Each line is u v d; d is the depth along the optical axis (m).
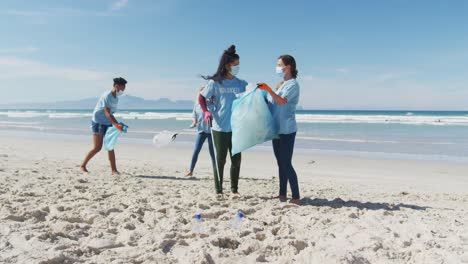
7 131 23.69
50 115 57.81
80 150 12.73
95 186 5.80
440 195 6.29
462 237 3.55
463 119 34.50
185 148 13.87
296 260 2.86
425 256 2.97
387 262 2.93
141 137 18.88
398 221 4.12
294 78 4.84
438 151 13.61
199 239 3.22
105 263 2.64
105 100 7.07
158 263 2.70
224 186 6.46
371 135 20.28
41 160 9.29
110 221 3.71
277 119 4.85
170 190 5.70
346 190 6.64
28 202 4.34
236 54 5.04
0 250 2.72
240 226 3.70
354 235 3.55
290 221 4.03
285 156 4.87
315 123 31.89
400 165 10.33
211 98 5.12
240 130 4.88
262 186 6.50
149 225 3.66
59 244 2.94
